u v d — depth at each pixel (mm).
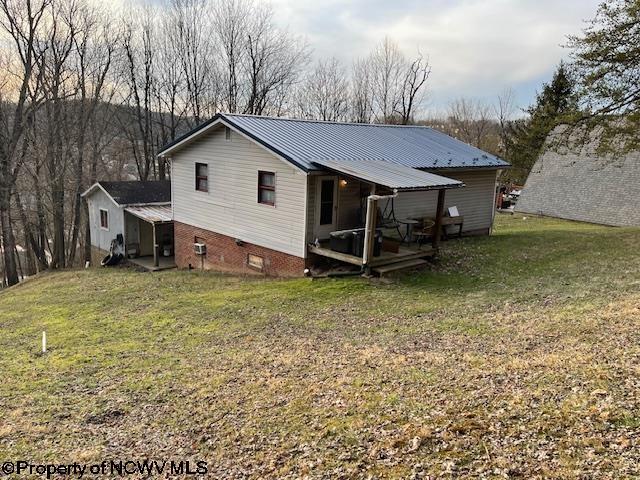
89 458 5477
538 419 4961
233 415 6277
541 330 8234
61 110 27094
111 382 7766
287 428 5746
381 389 6469
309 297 12047
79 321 11805
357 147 16031
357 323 10023
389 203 16016
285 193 14195
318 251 13664
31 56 24203
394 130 20547
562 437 4562
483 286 12148
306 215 13680
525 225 25906
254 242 15648
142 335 10320
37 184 25969
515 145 37094
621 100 16656
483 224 20094
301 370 7598
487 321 9273
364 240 12836
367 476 4484
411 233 15547
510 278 12719
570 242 16844
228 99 35312
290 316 10852
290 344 9047
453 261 14734
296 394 6676
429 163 16359
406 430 5180
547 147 19281
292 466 4906
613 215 26688
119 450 5652
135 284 16031
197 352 8992
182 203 18797
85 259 28516
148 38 31906
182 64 33406
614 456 4133
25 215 27344
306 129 16688
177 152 18516
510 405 5375
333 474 4617
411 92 43719
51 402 7109
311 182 13648
